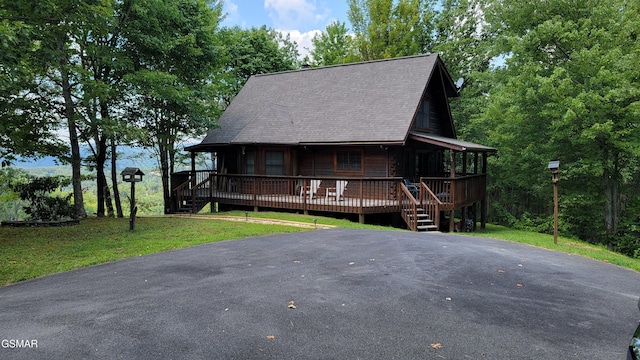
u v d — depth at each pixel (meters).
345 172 16.28
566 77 14.74
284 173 16.94
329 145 15.95
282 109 18.36
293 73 21.50
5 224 11.90
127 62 12.98
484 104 22.80
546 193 20.03
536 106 16.80
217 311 4.61
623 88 12.80
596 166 15.47
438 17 27.81
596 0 15.27
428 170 18.75
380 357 3.56
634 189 18.30
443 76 18.38
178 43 14.41
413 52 25.58
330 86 19.02
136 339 3.85
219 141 17.81
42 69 10.70
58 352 3.57
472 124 23.22
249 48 27.59
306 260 7.24
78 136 14.56
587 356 3.66
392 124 15.01
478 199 17.41
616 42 14.34
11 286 5.79
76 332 4.01
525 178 19.89
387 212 13.73
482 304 5.02
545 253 8.72
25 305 4.86
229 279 5.95
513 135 18.11
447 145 13.98
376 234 10.35
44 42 9.81
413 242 9.23
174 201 17.33
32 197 14.16
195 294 5.23
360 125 15.71
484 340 3.96
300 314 4.55
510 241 10.55
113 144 15.50
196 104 16.08
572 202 17.66
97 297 5.14
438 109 19.45
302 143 16.17
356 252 7.98
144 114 15.57
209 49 16.64
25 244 8.86
